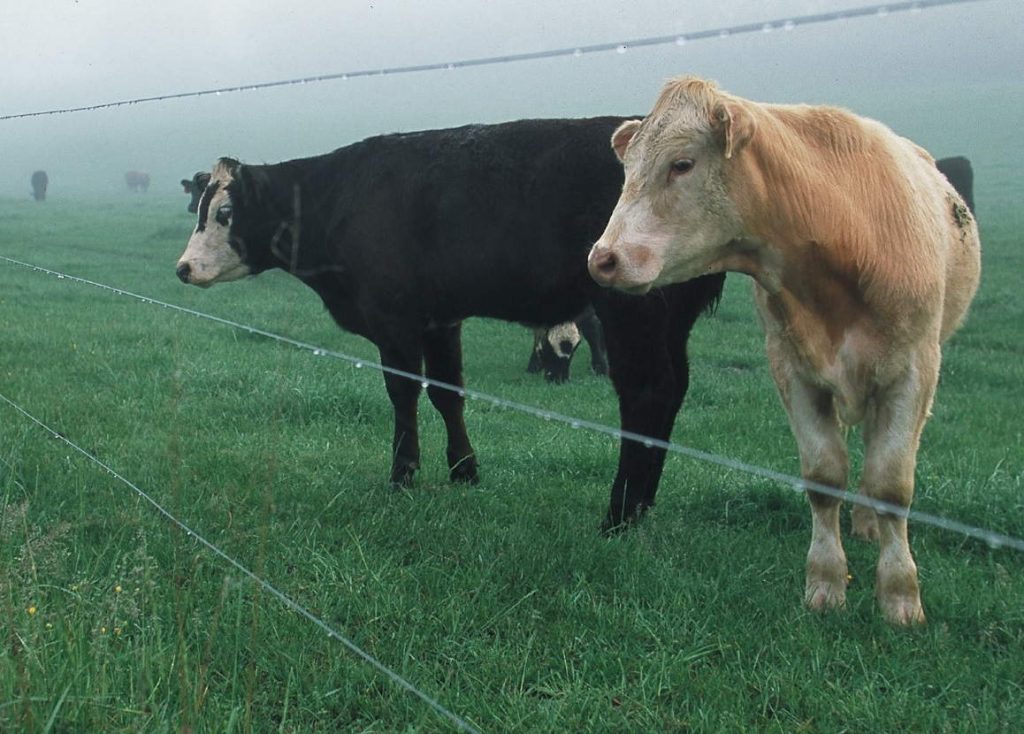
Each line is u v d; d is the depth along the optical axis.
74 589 3.84
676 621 3.98
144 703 3.01
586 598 4.20
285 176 6.42
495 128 5.73
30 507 4.93
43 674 3.08
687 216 3.82
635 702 3.39
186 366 8.83
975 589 4.29
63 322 11.73
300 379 8.32
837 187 3.90
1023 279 15.31
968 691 3.51
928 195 4.26
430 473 6.32
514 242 5.52
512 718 3.29
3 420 6.58
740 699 3.39
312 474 5.87
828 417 4.25
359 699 3.41
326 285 6.52
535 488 5.93
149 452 6.03
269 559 4.47
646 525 5.10
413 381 6.07
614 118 5.41
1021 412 7.84
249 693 2.91
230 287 16.11
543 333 9.90
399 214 5.91
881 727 3.27
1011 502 5.25
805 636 3.83
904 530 4.07
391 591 4.20
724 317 13.77
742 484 5.80
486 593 4.19
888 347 3.94
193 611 3.85
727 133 3.65
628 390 5.20
